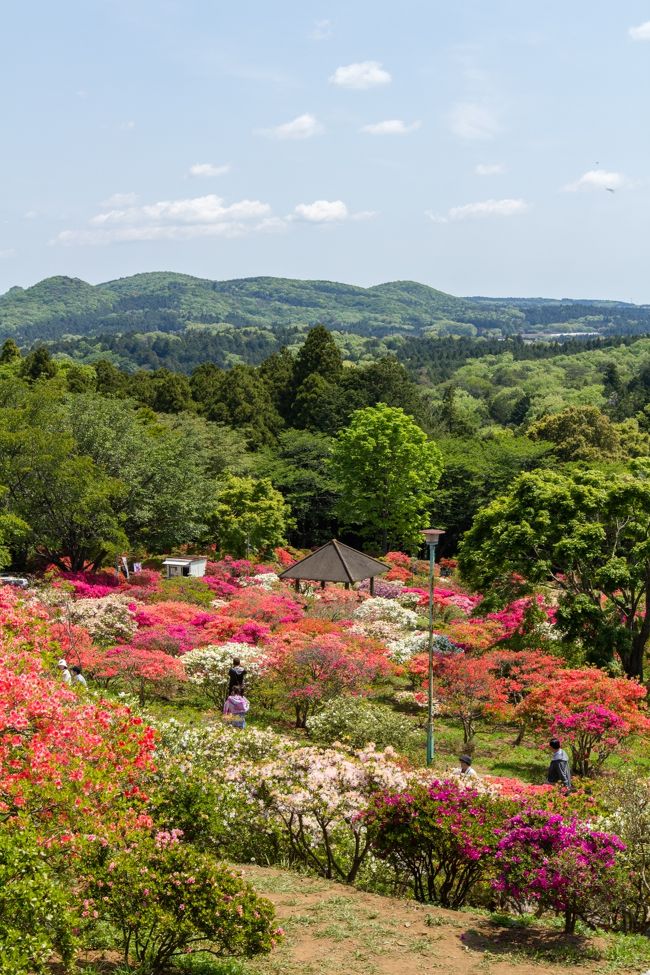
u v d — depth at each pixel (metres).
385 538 64.31
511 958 9.06
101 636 25.58
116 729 9.34
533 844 10.02
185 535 46.78
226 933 7.91
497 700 23.28
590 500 30.06
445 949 9.24
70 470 39.78
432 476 65.19
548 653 27.69
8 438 38.53
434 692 24.17
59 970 7.83
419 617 36.16
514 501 31.38
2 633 9.95
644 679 30.38
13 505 39.25
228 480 59.16
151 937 7.92
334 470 64.62
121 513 42.28
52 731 8.73
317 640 24.88
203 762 12.98
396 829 10.95
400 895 11.19
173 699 23.42
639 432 93.31
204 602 36.41
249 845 12.09
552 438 79.50
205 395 84.81
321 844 12.22
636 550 28.58
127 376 87.94
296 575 38.81
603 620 28.69
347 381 82.12
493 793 12.11
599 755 20.83
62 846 8.05
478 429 110.62
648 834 10.52
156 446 46.53
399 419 62.38
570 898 9.78
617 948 9.41
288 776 12.12
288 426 81.62
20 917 6.92
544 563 29.22
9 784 8.03
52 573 37.84
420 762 19.75
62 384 46.19
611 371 155.50
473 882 10.81
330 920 9.88
